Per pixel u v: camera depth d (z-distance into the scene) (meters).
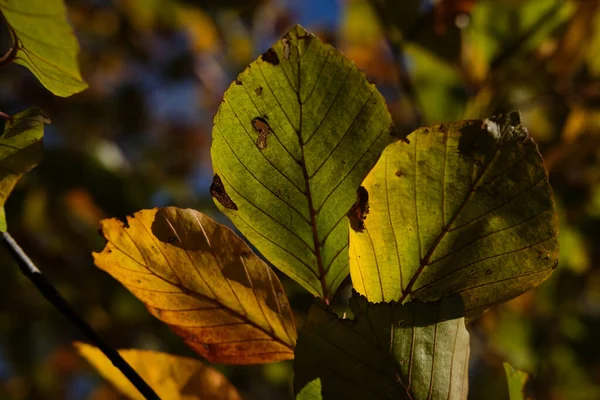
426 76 0.64
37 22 0.39
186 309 0.44
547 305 0.92
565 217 0.81
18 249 0.43
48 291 0.42
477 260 0.42
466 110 0.63
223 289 0.44
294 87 0.42
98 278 1.12
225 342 0.44
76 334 1.38
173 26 1.11
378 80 0.89
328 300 0.44
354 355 0.42
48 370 1.42
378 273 0.43
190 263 0.43
